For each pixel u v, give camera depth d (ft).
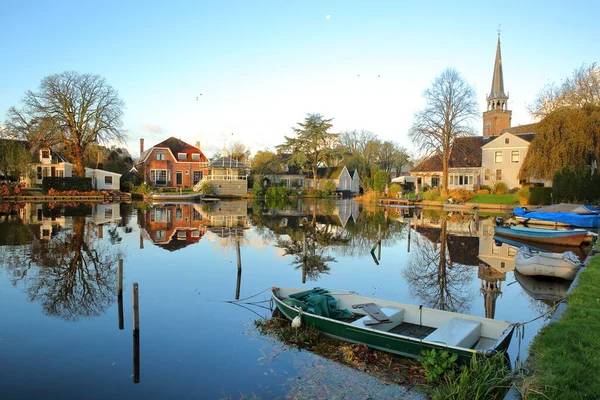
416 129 165.07
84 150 185.57
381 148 312.50
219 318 34.71
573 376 19.42
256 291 42.68
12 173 160.86
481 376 21.06
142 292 42.04
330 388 23.52
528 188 137.90
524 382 19.12
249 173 231.71
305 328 30.89
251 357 27.45
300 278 48.42
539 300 40.91
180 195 186.09
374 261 59.36
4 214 112.57
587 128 110.42
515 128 202.28
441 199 163.02
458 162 186.91
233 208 151.12
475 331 26.78
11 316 34.83
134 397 22.86
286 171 274.16
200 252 63.87
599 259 49.19
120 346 29.25
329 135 228.63
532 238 77.05
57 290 42.32
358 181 280.51
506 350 26.40
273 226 97.81
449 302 40.16
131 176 226.79
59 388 23.73
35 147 179.52
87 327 32.63
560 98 134.82
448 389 21.22
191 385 24.08
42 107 167.94
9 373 25.36
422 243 76.33
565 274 47.44
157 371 25.67
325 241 76.95
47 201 163.22
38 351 28.37
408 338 25.61
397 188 202.49
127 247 67.05
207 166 221.05
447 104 160.66
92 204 155.22
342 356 27.27
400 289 44.68
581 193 108.58
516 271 53.31
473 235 86.63
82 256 59.31
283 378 24.70
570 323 26.17
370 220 114.32
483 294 42.98
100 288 43.32
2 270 50.34
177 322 33.81
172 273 50.14
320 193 234.99
